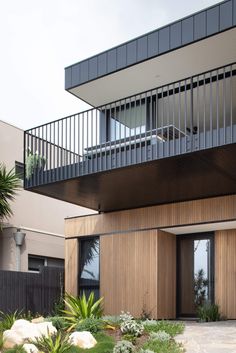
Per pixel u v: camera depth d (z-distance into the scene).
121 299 11.70
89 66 11.42
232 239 11.34
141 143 9.27
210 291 11.44
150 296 11.27
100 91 11.97
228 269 11.25
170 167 9.12
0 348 7.25
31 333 7.39
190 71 10.92
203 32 9.62
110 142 9.82
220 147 8.14
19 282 12.08
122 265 11.87
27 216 15.46
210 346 6.90
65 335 7.69
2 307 11.51
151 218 11.68
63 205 16.94
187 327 8.90
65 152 11.21
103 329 8.20
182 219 11.20
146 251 11.57
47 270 12.96
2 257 14.67
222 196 10.73
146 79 11.32
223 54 10.18
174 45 10.03
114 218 12.30
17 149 15.94
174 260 11.98
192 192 10.69
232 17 9.26
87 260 12.67
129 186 10.37
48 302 12.75
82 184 10.32
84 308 9.19
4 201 13.83
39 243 15.41
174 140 8.77
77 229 12.90
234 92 11.00
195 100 11.44
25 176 10.85
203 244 11.78
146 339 7.55
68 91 11.98
